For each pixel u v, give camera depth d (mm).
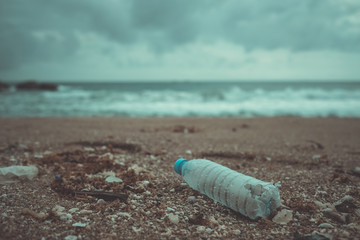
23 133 1335
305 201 588
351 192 625
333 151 1035
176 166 641
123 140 1125
